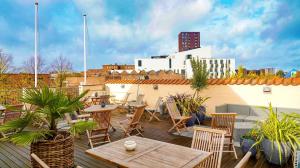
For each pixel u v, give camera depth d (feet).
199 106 27.53
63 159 13.57
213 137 11.55
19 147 19.44
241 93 27.94
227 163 15.51
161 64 198.29
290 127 14.92
